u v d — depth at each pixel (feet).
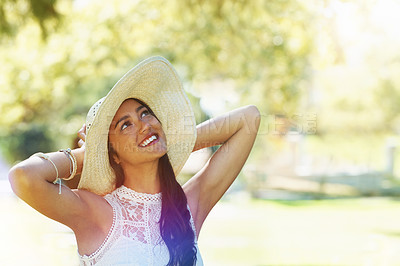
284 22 65.41
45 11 30.60
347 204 70.85
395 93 88.79
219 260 33.14
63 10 35.04
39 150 87.51
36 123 87.45
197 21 66.23
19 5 30.89
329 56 65.36
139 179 11.08
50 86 78.43
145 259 10.51
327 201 75.15
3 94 81.71
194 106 67.36
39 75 77.51
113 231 10.53
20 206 66.39
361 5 50.31
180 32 68.85
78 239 10.57
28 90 79.77
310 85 80.43
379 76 86.12
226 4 52.70
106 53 72.59
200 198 12.09
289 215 58.13
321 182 86.84
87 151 10.56
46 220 52.29
